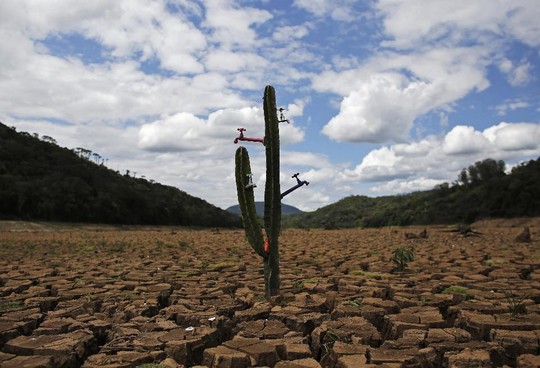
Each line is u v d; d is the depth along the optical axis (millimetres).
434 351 5664
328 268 13414
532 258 14719
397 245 20875
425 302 8312
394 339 6645
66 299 9477
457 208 68438
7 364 5332
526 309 7602
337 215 105312
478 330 6539
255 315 7703
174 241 26766
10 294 10312
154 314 8602
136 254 18797
